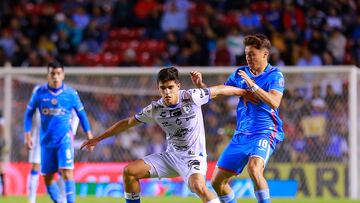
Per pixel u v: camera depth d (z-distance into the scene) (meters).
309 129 51.94
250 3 72.44
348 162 50.88
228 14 71.50
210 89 26.19
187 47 66.19
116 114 54.34
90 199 45.78
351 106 51.59
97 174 51.59
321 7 71.00
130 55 67.56
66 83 54.72
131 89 54.38
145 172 26.48
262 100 26.42
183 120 26.05
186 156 26.20
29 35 71.50
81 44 70.62
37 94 36.12
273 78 27.27
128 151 52.78
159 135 52.91
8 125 53.75
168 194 50.00
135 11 73.81
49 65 35.97
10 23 72.88
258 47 27.14
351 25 70.38
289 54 65.12
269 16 69.50
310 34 68.00
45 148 36.06
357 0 72.44
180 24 71.56
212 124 52.19
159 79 25.59
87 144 27.14
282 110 52.31
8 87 54.28
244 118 27.69
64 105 35.97
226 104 52.25
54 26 71.94
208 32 67.19
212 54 65.88
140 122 26.66
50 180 36.72
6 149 52.28
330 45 67.50
